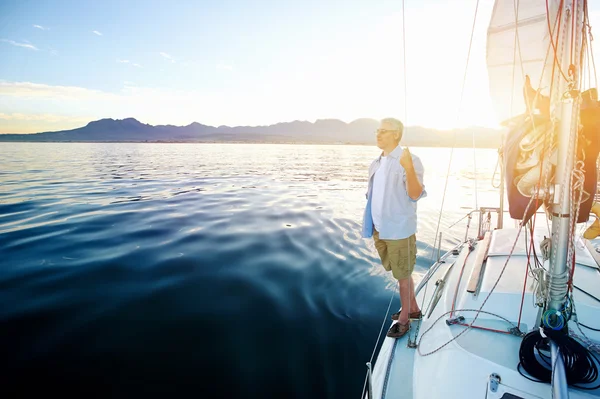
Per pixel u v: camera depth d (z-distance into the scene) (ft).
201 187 49.80
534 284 7.06
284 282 15.48
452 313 7.28
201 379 9.38
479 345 6.08
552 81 4.73
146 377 9.39
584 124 4.48
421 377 6.25
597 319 6.50
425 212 34.22
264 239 22.16
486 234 11.07
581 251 9.36
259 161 123.24
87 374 9.43
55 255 18.56
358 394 8.92
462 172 87.66
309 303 13.58
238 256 18.74
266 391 9.01
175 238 22.06
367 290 14.84
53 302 13.21
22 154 142.51
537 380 4.99
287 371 9.75
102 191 43.78
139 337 11.12
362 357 10.37
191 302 13.43
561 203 4.60
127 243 20.84
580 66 4.64
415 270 17.81
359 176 72.79
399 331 7.91
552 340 4.83
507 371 5.31
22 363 9.77
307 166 102.12
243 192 45.27
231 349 10.65
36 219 27.22
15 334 11.10
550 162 4.56
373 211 8.57
